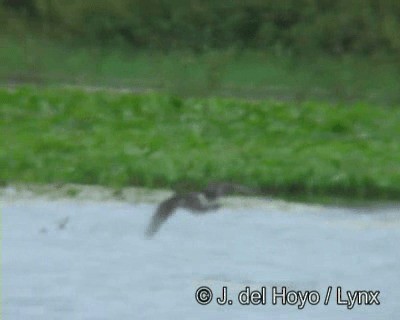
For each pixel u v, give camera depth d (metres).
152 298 40.53
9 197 54.50
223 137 68.50
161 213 30.50
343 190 57.25
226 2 105.25
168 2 105.50
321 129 70.56
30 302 40.22
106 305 40.28
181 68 93.25
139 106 73.06
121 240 47.34
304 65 96.38
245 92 89.38
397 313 40.53
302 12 104.12
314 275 43.19
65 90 77.88
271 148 65.25
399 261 45.09
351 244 47.69
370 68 92.12
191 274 43.16
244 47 103.88
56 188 56.62
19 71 93.56
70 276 42.38
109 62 97.88
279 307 40.69
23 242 46.56
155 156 61.16
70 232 48.38
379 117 73.75
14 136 66.00
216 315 39.75
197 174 57.81
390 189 57.34
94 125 70.12
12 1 108.31
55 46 102.69
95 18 105.31
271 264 44.38
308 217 52.47
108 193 56.00
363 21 101.31
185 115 72.06
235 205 53.59
